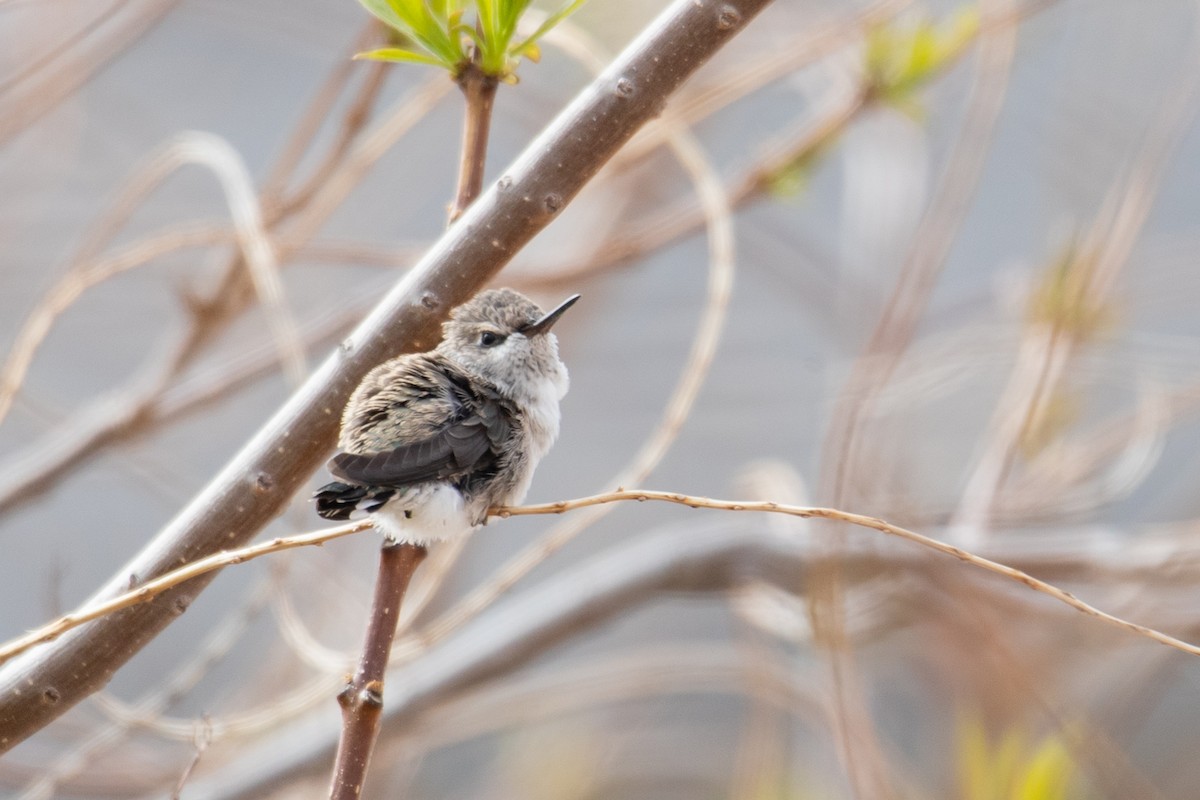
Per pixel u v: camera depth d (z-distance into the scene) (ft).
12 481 30.71
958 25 31.55
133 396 32.14
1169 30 38.09
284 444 18.22
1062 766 26.35
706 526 35.14
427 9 18.60
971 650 33.09
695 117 32.55
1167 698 45.91
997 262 55.42
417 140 42.11
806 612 28.19
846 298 40.42
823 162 32.81
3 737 17.80
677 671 36.45
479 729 36.47
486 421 22.56
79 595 53.06
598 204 40.60
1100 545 34.35
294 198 30.27
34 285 42.80
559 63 40.29
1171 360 35.45
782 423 54.75
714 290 24.31
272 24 40.75
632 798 43.24
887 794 26.61
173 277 37.58
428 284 18.31
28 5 31.27
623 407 56.29
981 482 35.24
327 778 32.63
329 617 34.81
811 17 38.17
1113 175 36.88
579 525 24.17
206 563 16.44
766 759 32.42
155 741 33.24
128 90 51.49
